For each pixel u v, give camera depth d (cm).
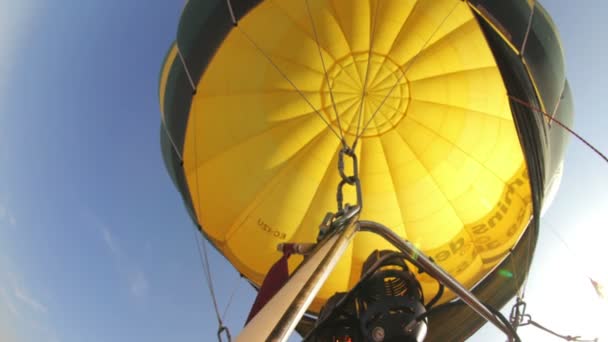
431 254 1095
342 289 1083
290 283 293
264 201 1127
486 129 1101
